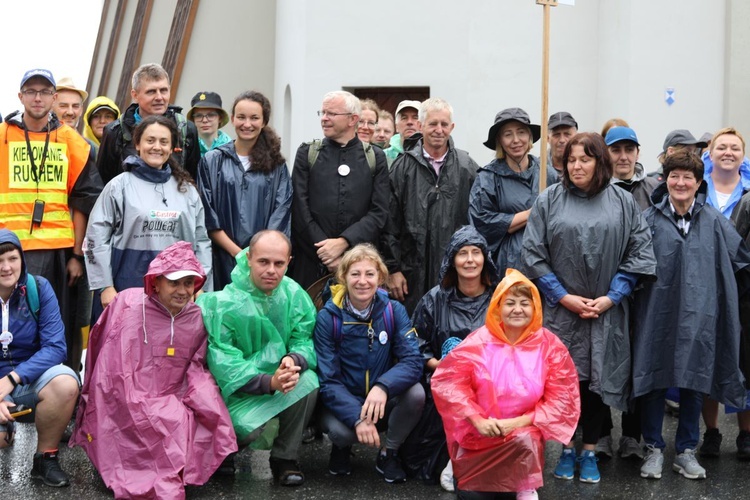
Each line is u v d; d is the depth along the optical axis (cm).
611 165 532
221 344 516
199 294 543
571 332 529
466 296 545
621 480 531
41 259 598
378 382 518
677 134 754
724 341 546
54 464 510
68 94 820
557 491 509
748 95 1076
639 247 532
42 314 527
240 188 607
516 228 589
